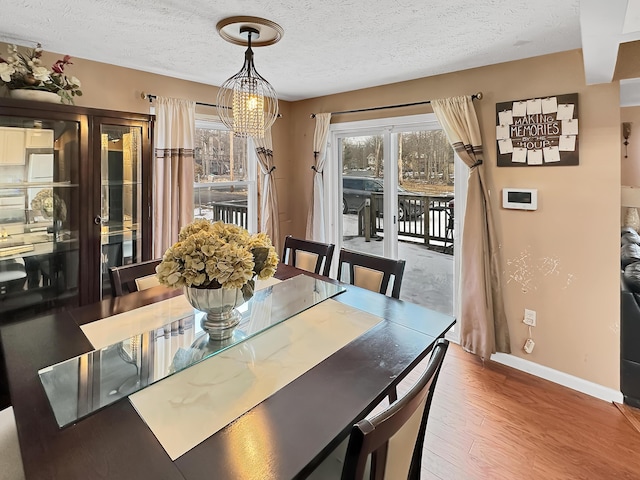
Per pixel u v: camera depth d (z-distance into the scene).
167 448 0.89
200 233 1.47
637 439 2.04
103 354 1.35
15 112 2.05
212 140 3.67
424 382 0.96
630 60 2.20
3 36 2.24
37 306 2.33
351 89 3.58
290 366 1.28
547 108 2.51
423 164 3.36
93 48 2.46
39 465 0.84
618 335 2.36
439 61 2.68
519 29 2.10
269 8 1.85
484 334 2.78
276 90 3.60
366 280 2.30
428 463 1.87
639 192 3.02
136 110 2.96
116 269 2.06
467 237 2.83
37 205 2.28
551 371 2.63
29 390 1.13
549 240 2.57
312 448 0.90
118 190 2.59
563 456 1.92
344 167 3.94
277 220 4.00
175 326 1.59
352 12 1.89
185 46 2.42
